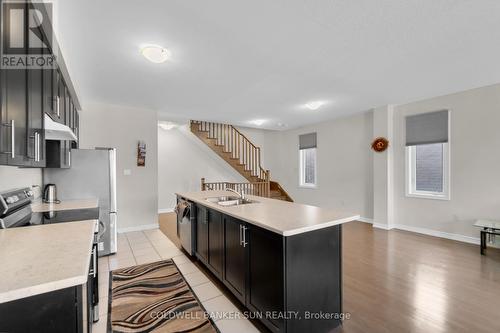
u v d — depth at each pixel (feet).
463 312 6.54
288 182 24.06
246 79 10.36
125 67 8.98
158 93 12.17
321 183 20.53
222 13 6.00
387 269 9.28
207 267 9.00
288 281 5.17
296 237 5.32
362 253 10.99
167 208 21.67
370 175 16.98
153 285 8.16
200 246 9.69
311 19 6.30
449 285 8.00
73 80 8.98
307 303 5.50
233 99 13.33
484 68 9.45
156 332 5.87
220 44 7.48
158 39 7.15
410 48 7.85
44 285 2.63
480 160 11.87
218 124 22.63
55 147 8.56
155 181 15.65
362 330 5.89
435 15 6.16
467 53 8.21
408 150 14.69
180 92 12.03
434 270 9.16
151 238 13.48
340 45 7.63
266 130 26.76
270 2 5.62
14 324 2.59
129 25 6.43
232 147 23.48
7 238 4.29
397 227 15.28
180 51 7.88
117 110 14.49
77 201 9.43
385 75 10.09
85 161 10.38
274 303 5.40
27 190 7.22
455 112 12.67
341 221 6.04
